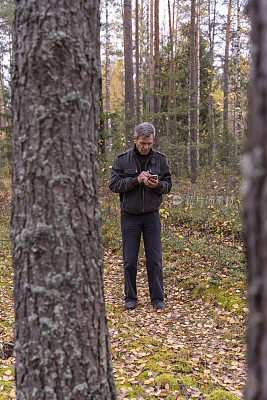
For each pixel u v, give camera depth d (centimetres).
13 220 150
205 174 1212
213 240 675
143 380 256
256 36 68
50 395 144
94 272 153
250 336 74
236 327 359
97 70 156
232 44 1975
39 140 143
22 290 147
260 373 68
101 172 870
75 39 144
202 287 464
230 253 571
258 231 68
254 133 70
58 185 144
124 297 468
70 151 145
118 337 339
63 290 145
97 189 157
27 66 142
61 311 144
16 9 145
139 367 277
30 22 141
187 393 236
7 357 293
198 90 1873
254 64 70
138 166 402
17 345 150
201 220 811
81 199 148
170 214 868
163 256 612
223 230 730
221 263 534
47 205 144
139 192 396
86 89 149
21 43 143
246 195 75
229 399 227
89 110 151
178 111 1174
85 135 150
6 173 1560
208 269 515
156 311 412
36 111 142
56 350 144
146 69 2530
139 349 308
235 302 407
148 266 420
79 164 148
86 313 149
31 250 144
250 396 72
